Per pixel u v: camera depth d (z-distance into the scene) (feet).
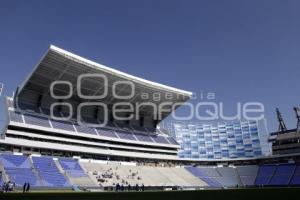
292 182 273.75
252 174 307.58
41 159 220.23
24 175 191.01
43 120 245.04
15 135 222.89
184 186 264.31
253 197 54.08
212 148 369.30
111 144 285.23
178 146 344.08
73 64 212.43
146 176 264.11
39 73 219.41
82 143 263.49
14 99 240.32
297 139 312.50
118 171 254.88
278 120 334.85
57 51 195.72
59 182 200.95
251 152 354.13
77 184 207.31
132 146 301.84
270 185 282.77
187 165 339.98
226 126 372.99
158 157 319.06
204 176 307.17
